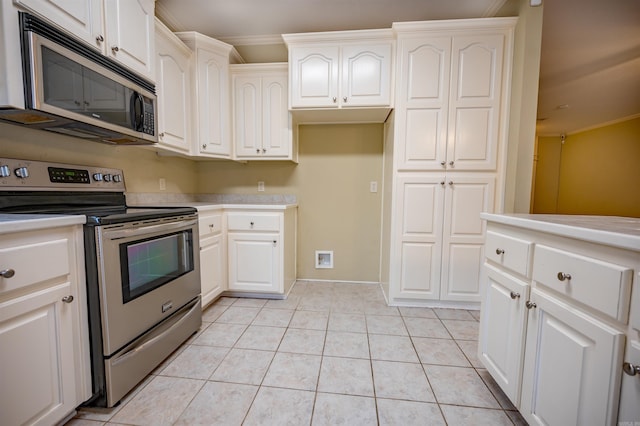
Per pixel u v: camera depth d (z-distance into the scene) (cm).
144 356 135
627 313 70
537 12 194
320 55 226
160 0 210
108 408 119
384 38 220
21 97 104
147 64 168
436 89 212
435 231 222
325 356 160
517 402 109
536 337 100
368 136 280
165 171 240
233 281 243
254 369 148
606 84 349
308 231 293
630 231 75
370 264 289
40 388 98
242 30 252
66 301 105
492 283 131
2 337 87
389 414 119
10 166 127
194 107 222
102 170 173
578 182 566
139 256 135
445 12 225
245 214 238
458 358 160
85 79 126
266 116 253
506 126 209
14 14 101
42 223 95
